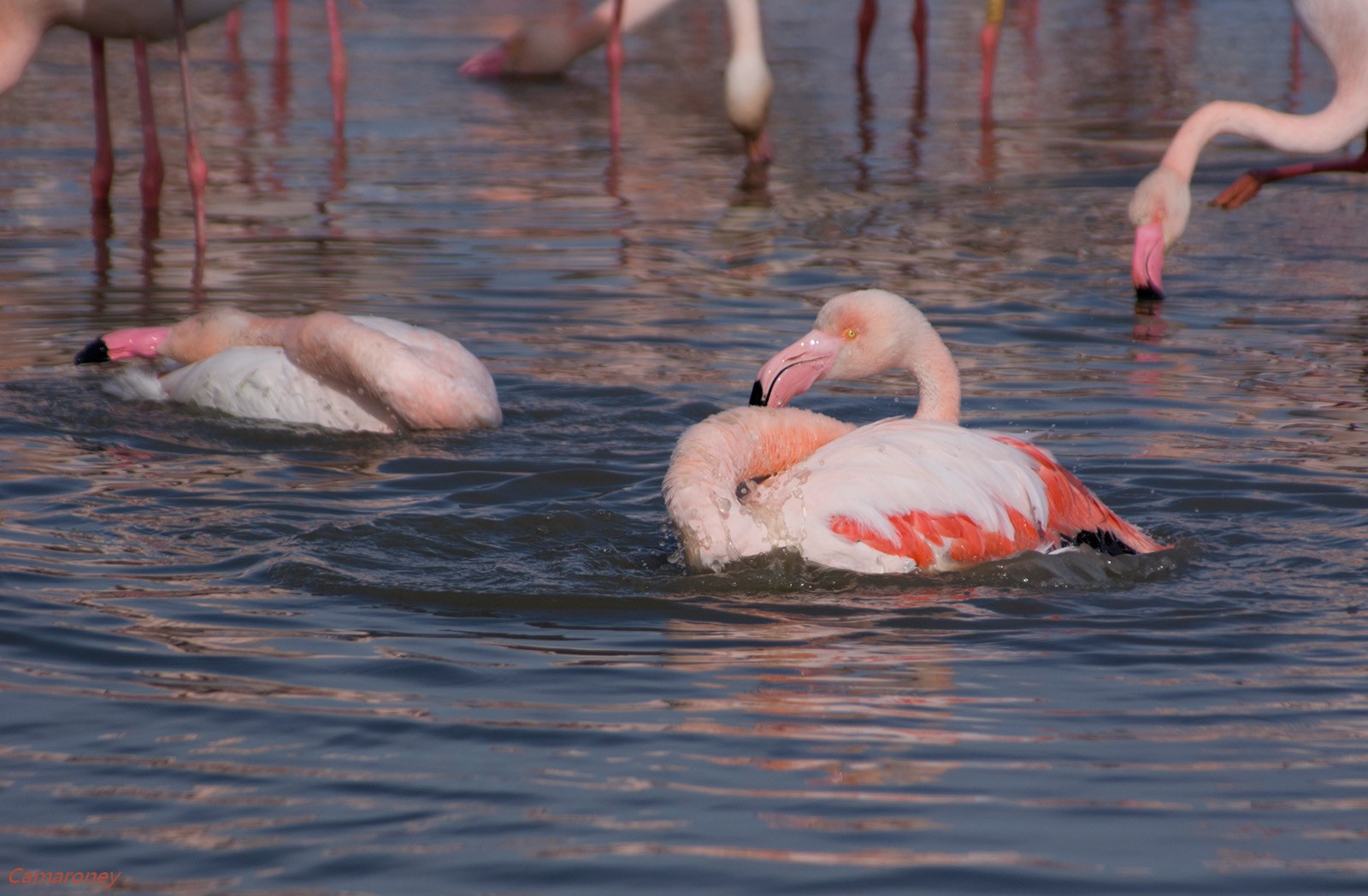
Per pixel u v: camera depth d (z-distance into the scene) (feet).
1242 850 18.31
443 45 122.01
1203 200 71.72
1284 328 49.62
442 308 50.80
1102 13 144.25
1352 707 22.49
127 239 60.64
